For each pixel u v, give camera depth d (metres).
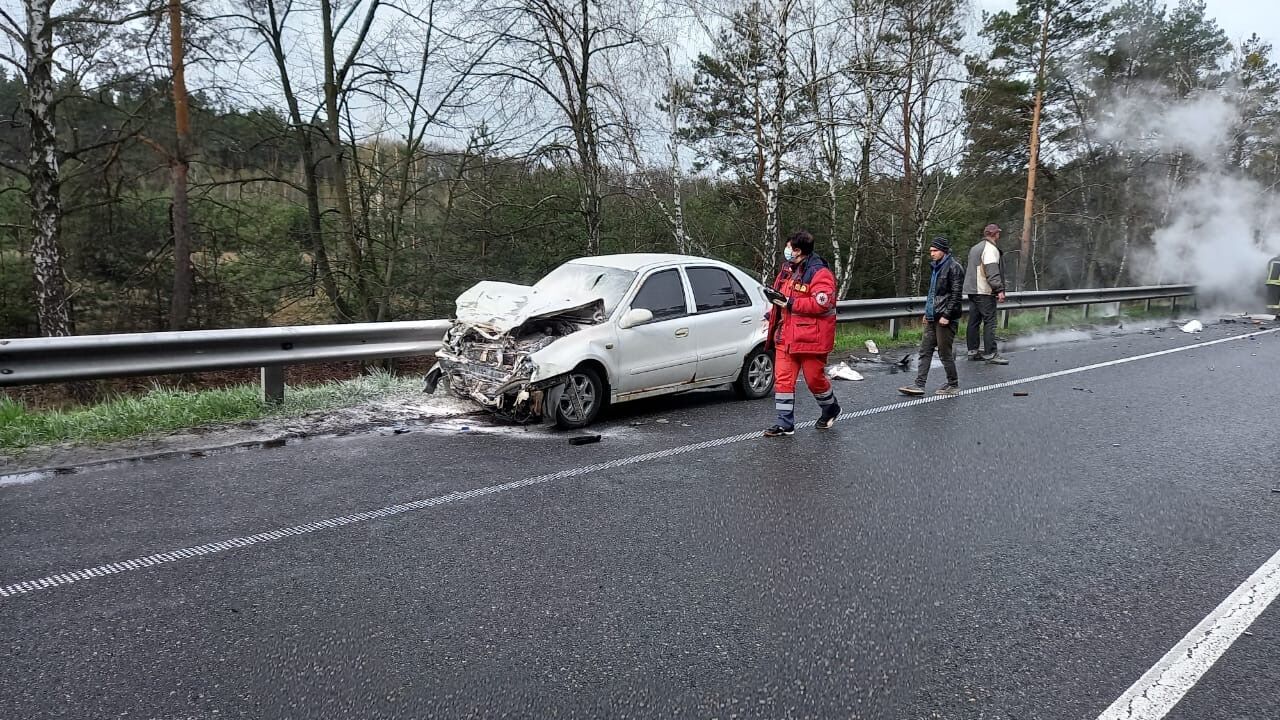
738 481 5.79
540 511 5.04
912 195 24.94
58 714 2.79
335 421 7.32
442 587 3.91
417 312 16.30
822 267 7.05
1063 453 6.72
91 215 16.41
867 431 7.46
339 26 15.94
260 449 6.34
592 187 16.19
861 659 3.31
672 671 3.19
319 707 2.87
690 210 21.61
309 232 15.89
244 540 4.43
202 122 15.60
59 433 6.43
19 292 16.08
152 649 3.25
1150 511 5.23
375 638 3.39
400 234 16.22
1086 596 3.94
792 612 3.72
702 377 8.41
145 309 17.36
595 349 7.37
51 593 3.73
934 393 9.52
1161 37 34.00
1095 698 3.04
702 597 3.86
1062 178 35.38
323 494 5.25
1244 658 3.35
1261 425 7.82
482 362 7.34
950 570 4.23
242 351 7.39
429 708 2.88
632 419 7.85
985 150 31.33
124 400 7.70
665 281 8.24
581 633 3.48
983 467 6.26
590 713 2.88
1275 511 5.25
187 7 14.25
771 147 18.25
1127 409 8.60
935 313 9.25
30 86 13.52
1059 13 28.17
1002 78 29.89
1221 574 4.22
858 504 5.31
